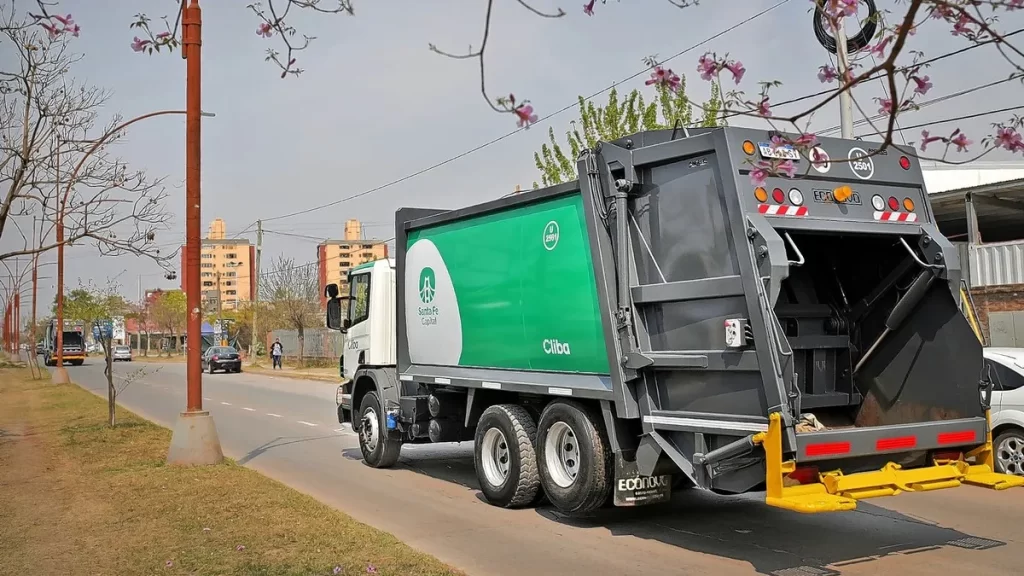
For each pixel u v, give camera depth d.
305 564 6.41
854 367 7.95
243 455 13.49
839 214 6.96
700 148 6.86
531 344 8.71
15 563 6.48
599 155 7.76
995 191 19.20
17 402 22.67
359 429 12.37
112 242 9.44
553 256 8.39
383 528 8.21
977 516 8.48
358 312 12.70
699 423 6.86
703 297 6.76
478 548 7.42
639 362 7.23
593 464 7.84
